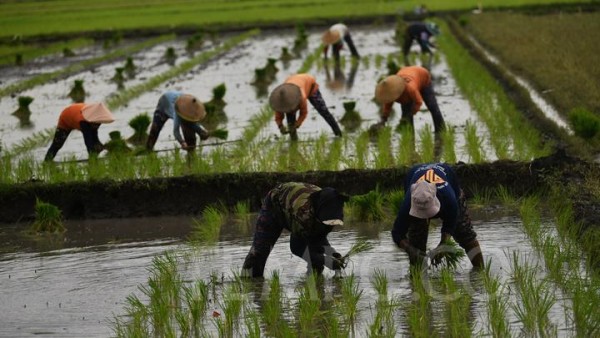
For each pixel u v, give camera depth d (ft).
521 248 72.23
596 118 105.91
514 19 267.59
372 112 143.43
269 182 92.43
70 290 67.31
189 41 270.46
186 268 71.61
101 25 338.13
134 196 92.99
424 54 223.71
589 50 177.47
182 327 57.36
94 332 57.82
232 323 58.44
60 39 314.55
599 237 68.49
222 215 89.71
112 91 184.96
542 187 89.10
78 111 106.52
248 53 250.57
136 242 81.61
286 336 53.78
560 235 73.87
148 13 376.48
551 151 101.45
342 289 63.41
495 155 103.14
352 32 301.02
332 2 387.75
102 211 93.04
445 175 65.31
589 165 90.68
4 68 244.22
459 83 163.73
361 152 103.35
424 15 317.22
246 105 157.07
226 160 101.35
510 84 154.92
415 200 61.26
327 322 57.98
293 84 111.24
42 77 210.38
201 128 109.19
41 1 475.72
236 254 75.15
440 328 56.13
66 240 83.71
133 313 60.03
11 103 173.99
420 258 64.28
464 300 60.18
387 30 300.20
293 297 63.57
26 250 80.38
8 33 320.50
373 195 84.23
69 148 122.62
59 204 93.09
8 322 60.23
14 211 92.79
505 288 62.64
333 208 62.34
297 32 298.76
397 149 109.70
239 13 357.41
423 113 138.72
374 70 202.39
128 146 118.93
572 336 53.47
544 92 144.66
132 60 228.84
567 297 60.08
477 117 131.85
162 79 194.70
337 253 67.26
